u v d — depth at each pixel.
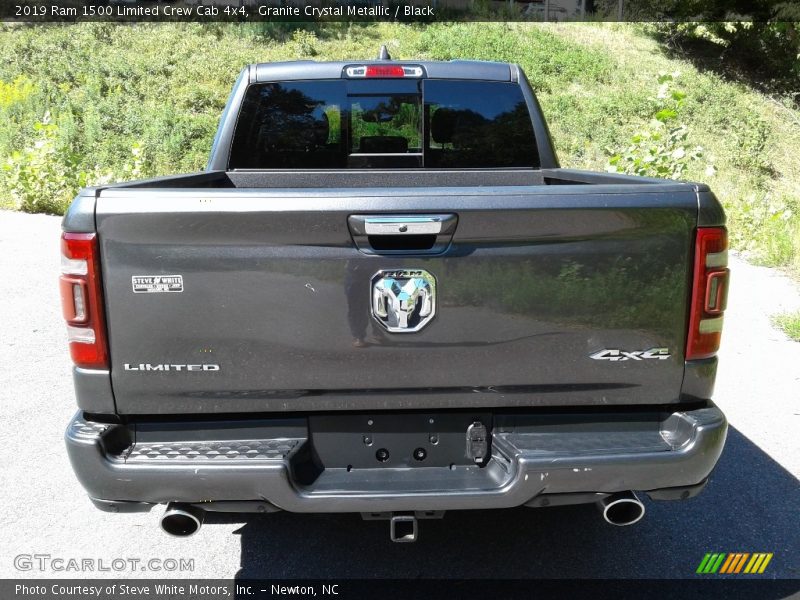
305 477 2.50
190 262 2.33
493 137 4.17
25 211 11.61
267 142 4.09
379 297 2.36
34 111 16.38
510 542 3.27
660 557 3.14
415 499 2.39
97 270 2.33
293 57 21.83
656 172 8.89
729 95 21.92
